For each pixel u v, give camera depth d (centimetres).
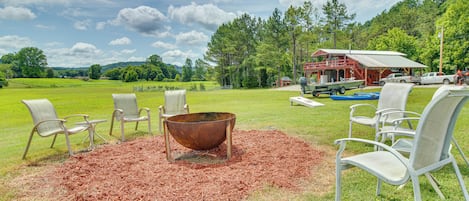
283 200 260
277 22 3512
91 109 1289
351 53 2741
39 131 424
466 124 562
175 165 365
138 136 579
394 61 2577
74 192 288
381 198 256
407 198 254
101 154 428
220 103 1366
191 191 281
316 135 522
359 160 220
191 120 471
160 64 7325
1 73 4969
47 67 6675
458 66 2712
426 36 3500
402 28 4184
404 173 197
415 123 604
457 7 2620
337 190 221
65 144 516
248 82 3825
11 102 1839
